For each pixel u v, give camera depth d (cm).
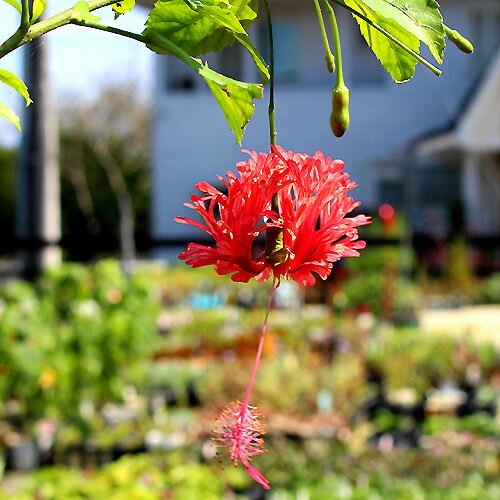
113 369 629
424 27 123
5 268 1731
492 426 639
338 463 518
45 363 592
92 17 126
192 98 1608
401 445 600
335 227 118
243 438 112
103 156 1927
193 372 719
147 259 1728
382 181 1608
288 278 120
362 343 844
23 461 566
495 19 1567
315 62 1570
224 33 151
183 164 1611
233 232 117
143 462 479
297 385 642
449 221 1488
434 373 740
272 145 119
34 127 713
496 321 1116
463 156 1558
